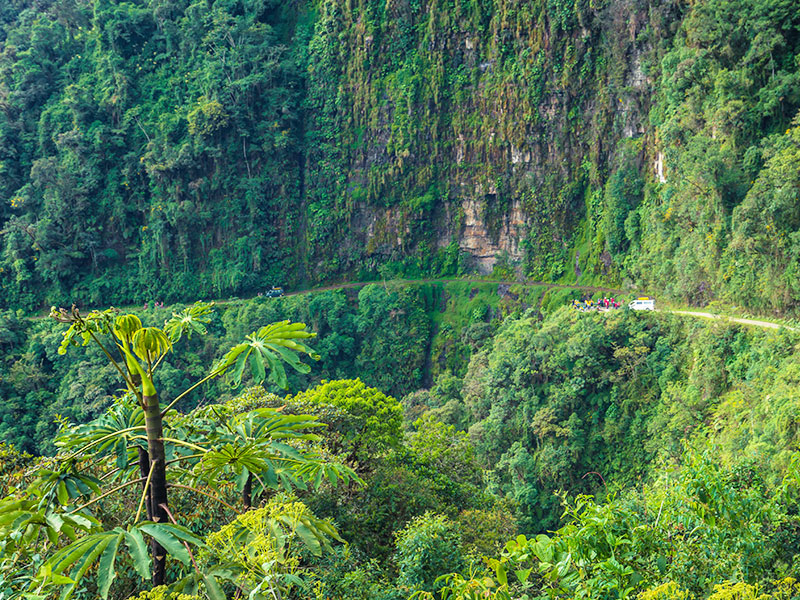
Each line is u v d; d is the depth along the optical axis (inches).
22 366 3053.6
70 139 3740.2
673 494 351.6
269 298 3836.1
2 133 3806.6
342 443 1117.7
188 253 3922.2
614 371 2405.3
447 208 4001.0
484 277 3922.2
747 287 2134.6
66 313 303.6
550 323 2723.9
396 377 3705.7
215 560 336.2
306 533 308.8
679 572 311.9
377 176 4060.0
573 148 3531.0
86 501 374.3
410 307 3784.5
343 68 4052.7
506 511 1408.7
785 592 299.6
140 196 3895.2
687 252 2496.3
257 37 4097.0
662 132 2746.1
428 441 1469.0
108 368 3021.7
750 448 1419.8
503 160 3757.4
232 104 3973.9
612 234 3270.2
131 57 4124.0
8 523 283.0
